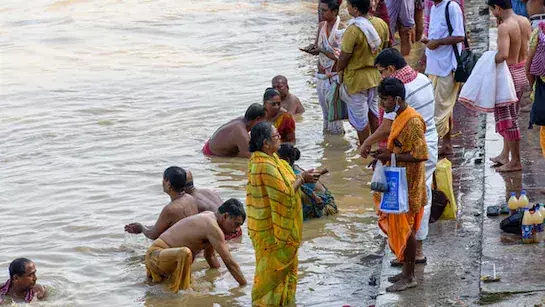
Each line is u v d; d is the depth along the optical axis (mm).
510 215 10969
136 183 14852
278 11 30797
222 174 15055
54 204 14031
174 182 11742
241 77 22078
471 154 13797
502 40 12234
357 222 12648
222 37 27172
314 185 12906
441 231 11102
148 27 28781
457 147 14203
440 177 11328
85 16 30688
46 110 19625
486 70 12359
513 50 12477
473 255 10375
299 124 17672
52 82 22219
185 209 11688
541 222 10312
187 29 28469
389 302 9461
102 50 25953
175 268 10961
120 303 10664
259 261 10039
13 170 15844
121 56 25141
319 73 16297
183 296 10742
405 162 9500
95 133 17875
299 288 10742
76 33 28172
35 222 13328
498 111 12469
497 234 10672
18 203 14188
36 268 11680
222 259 10930
